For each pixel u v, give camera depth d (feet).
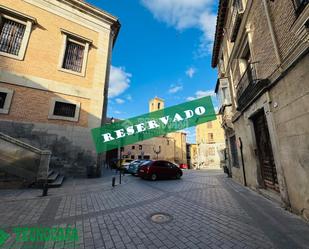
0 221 12.32
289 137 14.61
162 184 31.65
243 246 9.42
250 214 14.55
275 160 16.90
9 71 31.53
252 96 21.09
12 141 23.11
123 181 34.24
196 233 11.05
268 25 16.81
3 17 32.65
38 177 23.85
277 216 13.87
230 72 34.24
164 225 12.31
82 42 41.09
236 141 32.68
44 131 33.12
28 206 15.87
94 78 40.91
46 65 35.37
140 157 116.57
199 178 41.75
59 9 38.96
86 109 38.55
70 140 35.37
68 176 34.04
